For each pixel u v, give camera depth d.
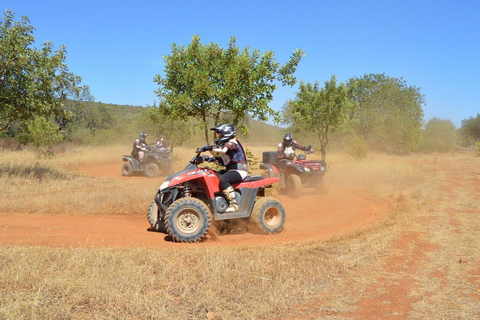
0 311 3.63
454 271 5.48
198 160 7.16
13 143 28.52
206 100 10.37
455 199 11.98
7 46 12.34
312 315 4.05
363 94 41.97
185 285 4.49
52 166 17.19
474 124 67.50
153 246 6.19
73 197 9.79
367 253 6.19
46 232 6.96
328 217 9.32
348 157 25.50
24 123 13.90
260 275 4.99
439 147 46.88
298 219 9.05
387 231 7.69
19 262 4.84
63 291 4.16
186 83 10.37
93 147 34.16
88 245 6.16
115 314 3.82
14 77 12.70
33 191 11.05
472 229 8.03
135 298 4.09
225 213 7.15
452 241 7.09
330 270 5.33
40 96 13.17
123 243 6.39
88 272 4.68
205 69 10.36
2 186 11.48
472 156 39.97
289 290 4.59
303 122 18.94
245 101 10.51
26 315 3.65
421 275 5.30
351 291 4.70
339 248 6.42
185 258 5.52
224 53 10.77
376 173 17.33
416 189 13.44
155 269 5.01
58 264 4.99
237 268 5.18
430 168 22.70
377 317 4.03
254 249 6.15
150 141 24.97
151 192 10.70
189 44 10.52
